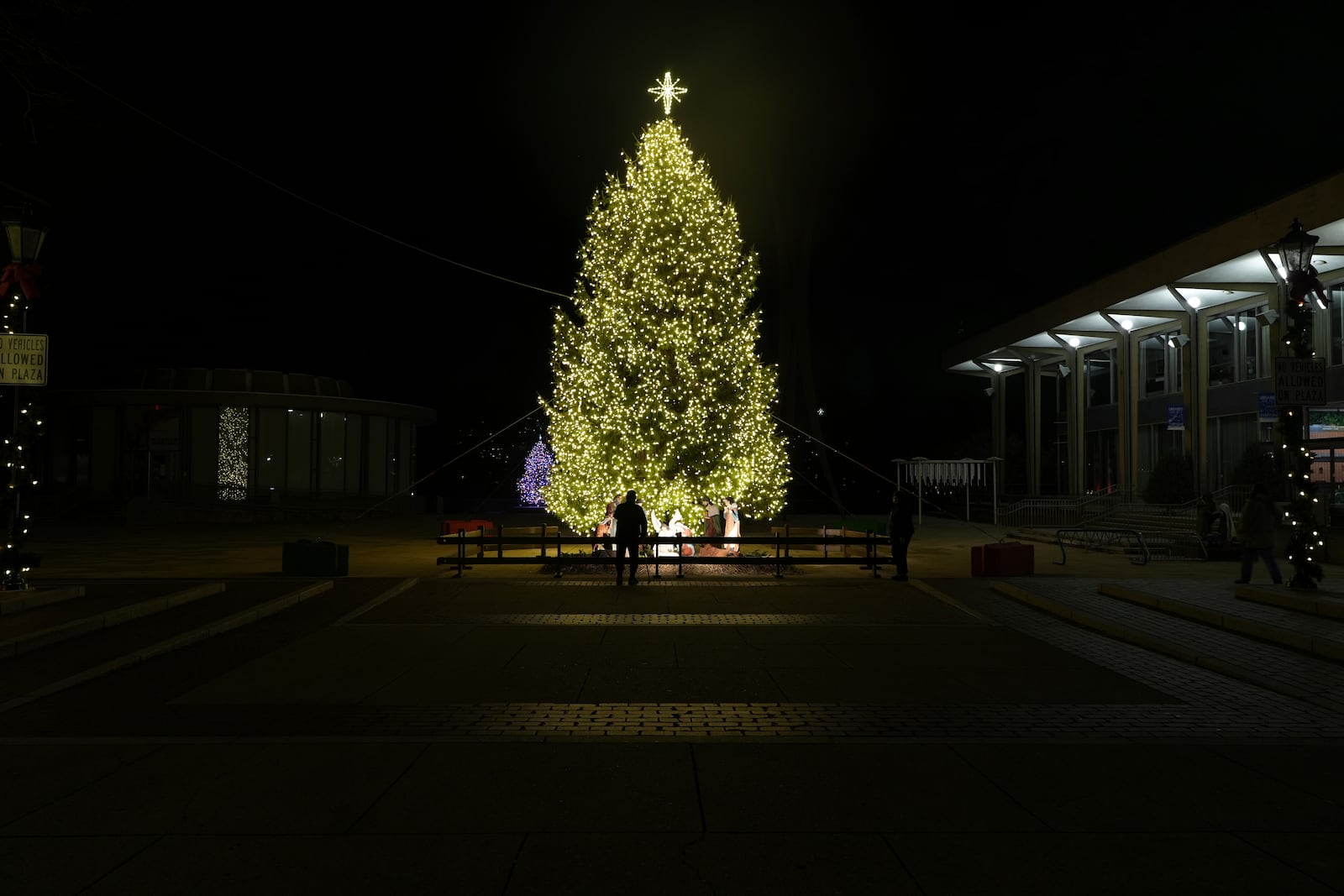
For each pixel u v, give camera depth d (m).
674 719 7.69
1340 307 26.41
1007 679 9.25
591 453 21.25
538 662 10.08
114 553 24.48
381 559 22.95
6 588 12.95
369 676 9.36
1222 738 7.10
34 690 8.58
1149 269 29.38
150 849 4.91
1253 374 30.36
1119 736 7.16
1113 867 4.69
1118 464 37.78
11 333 12.97
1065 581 16.92
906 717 7.75
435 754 6.62
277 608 13.98
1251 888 4.46
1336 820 5.35
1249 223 24.58
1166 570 19.67
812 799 5.70
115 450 42.59
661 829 5.19
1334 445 21.39
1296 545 13.55
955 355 46.94
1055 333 37.84
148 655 10.36
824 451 52.72
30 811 5.46
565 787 5.91
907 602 14.88
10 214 13.10
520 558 19.22
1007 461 47.91
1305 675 9.28
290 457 44.06
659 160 22.31
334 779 6.05
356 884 4.49
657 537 18.50
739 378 21.89
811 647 10.96
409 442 50.47
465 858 4.79
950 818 5.37
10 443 13.17
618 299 21.39
